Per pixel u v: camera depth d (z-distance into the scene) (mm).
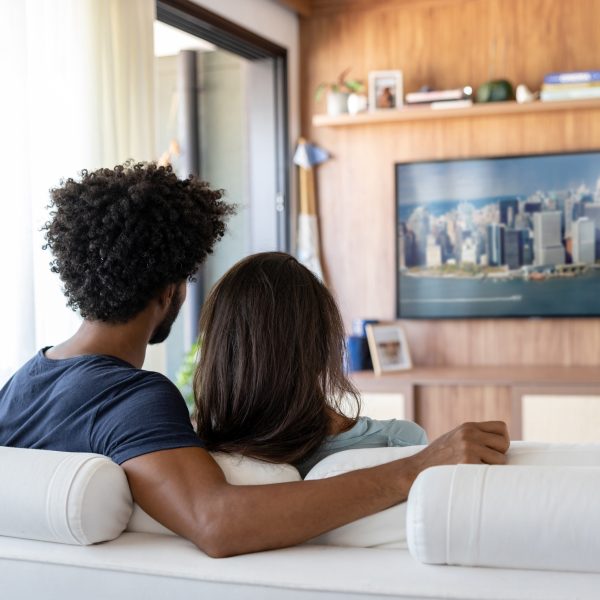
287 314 1342
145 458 1200
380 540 1197
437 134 4742
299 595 1079
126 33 3307
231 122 5527
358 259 4902
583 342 4602
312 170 4957
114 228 1342
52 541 1229
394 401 4391
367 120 4684
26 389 1361
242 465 1280
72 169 3047
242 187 5516
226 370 1357
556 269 4586
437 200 4742
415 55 4766
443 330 4789
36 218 2908
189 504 1164
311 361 1345
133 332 1388
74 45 3074
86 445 1270
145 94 3412
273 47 4734
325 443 1379
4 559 1216
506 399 4297
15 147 2760
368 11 4844
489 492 1060
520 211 4617
